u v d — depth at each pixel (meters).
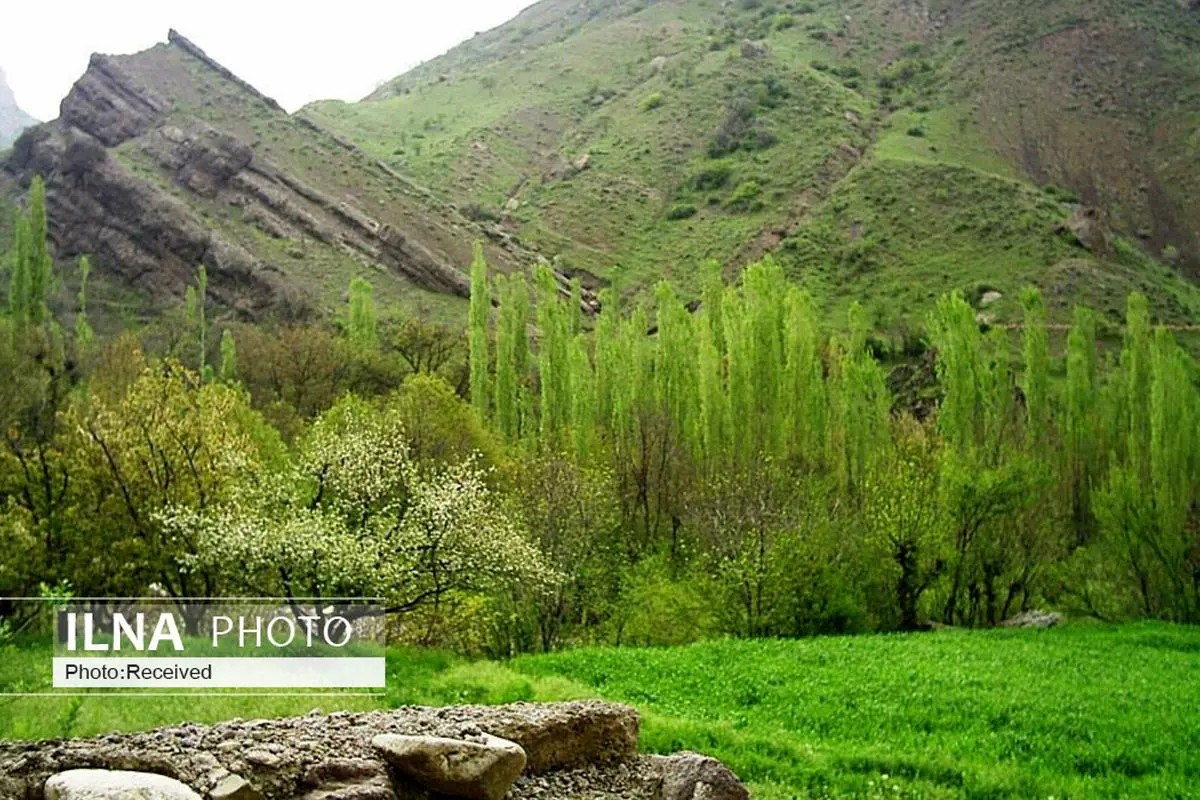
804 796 14.27
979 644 30.80
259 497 26.38
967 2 199.25
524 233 139.62
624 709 12.73
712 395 47.69
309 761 10.17
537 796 11.11
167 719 15.12
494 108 195.62
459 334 78.69
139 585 25.66
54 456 27.73
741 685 22.77
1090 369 53.62
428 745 10.28
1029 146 155.00
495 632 30.33
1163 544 41.41
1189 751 17.66
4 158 140.62
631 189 152.00
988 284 106.44
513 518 32.34
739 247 128.50
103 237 118.00
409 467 27.31
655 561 36.34
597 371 52.84
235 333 73.44
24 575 25.27
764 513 36.16
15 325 57.41
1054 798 14.87
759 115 162.12
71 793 8.48
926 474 41.81
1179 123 155.12
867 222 125.56
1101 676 25.23
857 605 36.31
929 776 15.84
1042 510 42.06
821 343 56.62
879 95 173.12
